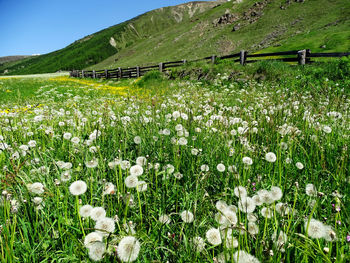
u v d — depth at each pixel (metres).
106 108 4.86
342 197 1.87
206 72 14.57
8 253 1.33
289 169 2.43
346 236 1.45
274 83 10.52
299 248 1.31
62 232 1.56
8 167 2.40
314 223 1.26
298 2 70.94
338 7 55.91
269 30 63.75
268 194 1.45
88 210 1.43
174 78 17.27
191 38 93.38
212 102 5.24
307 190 1.72
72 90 15.35
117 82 25.56
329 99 5.55
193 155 2.73
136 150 2.90
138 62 90.56
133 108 5.44
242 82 11.92
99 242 1.16
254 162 2.54
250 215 1.51
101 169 2.36
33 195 1.85
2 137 3.13
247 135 3.09
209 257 1.33
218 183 2.34
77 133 3.57
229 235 1.37
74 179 2.18
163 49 96.50
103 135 3.34
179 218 1.86
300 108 4.57
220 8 111.31
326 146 2.84
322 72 9.81
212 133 3.40
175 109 4.97
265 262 1.19
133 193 2.07
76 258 1.39
